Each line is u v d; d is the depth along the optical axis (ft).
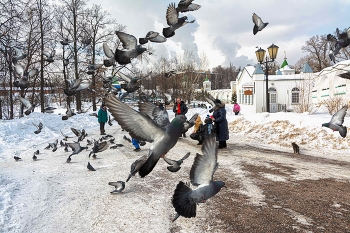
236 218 17.01
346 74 29.19
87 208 19.22
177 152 36.63
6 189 22.56
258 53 60.75
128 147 41.81
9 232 16.05
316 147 39.01
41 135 51.85
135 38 20.54
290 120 47.14
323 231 15.20
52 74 90.12
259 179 24.59
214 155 9.62
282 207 18.45
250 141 45.24
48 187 23.57
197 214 17.76
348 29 28.37
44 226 16.79
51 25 84.12
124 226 16.51
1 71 70.18
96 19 98.07
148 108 12.81
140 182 24.49
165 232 15.69
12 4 63.77
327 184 23.03
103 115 56.29
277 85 120.88
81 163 32.07
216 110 39.11
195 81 150.51
